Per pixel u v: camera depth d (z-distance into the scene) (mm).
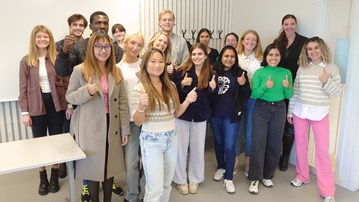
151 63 2158
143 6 3959
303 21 3555
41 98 2869
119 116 2355
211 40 4609
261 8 4141
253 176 3076
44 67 2873
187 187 3045
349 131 3080
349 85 3023
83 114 2230
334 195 3025
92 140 2219
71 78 2221
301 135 3086
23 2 3299
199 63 2773
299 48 3369
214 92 2949
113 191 2973
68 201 2826
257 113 3008
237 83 2961
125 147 2564
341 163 3195
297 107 3057
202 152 3023
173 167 2367
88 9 3621
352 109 3027
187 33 4383
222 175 3346
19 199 2881
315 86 2867
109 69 2270
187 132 2922
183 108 2385
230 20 4723
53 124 3059
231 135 3023
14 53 3350
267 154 3131
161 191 2270
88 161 2244
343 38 3150
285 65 3455
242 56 3395
